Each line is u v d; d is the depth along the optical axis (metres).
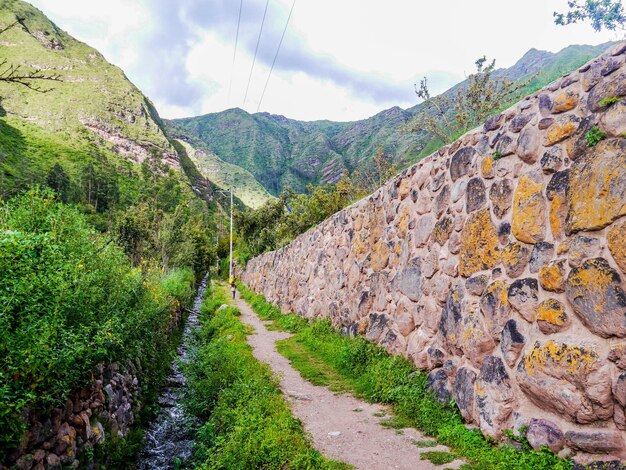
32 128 106.31
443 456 4.25
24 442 3.15
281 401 6.21
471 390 4.81
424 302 6.52
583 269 3.61
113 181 88.38
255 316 18.39
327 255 12.86
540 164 4.40
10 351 3.14
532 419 3.91
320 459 4.29
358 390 6.77
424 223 6.93
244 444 4.88
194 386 8.22
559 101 4.29
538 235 4.26
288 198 41.81
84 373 4.21
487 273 4.98
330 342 9.95
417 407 5.51
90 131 124.19
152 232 23.64
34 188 6.21
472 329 4.99
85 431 4.36
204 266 43.78
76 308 4.52
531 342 4.08
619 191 3.40
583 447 3.37
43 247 4.77
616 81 3.66
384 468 4.14
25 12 165.25
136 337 7.14
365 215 9.98
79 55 170.25
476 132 5.71
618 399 3.17
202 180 152.00
